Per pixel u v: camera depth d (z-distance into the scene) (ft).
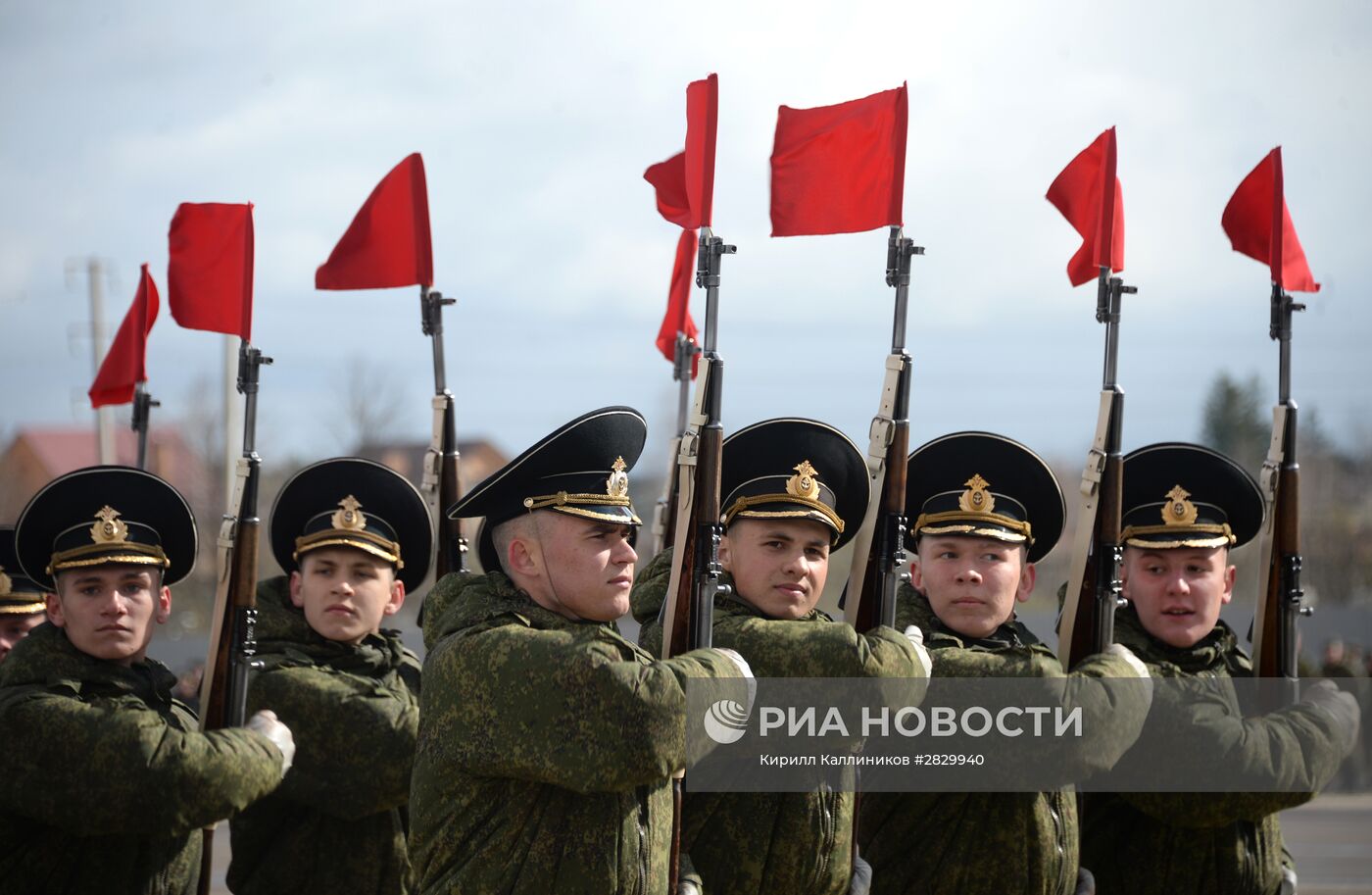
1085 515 33.99
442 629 27.53
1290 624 36.55
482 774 26.04
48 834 30.35
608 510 27.35
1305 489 254.88
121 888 30.91
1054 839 31.73
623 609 27.55
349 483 37.29
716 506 29.19
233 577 32.22
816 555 30.81
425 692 27.07
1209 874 35.65
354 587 36.73
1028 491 33.71
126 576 31.65
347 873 35.76
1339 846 86.12
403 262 39.32
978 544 32.83
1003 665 31.27
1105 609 33.83
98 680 30.96
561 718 25.50
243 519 32.30
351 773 35.12
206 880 31.89
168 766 29.60
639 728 25.62
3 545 38.32
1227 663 36.81
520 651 25.81
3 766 29.60
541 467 27.27
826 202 33.22
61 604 31.37
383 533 37.35
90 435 233.14
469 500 27.84
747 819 29.19
